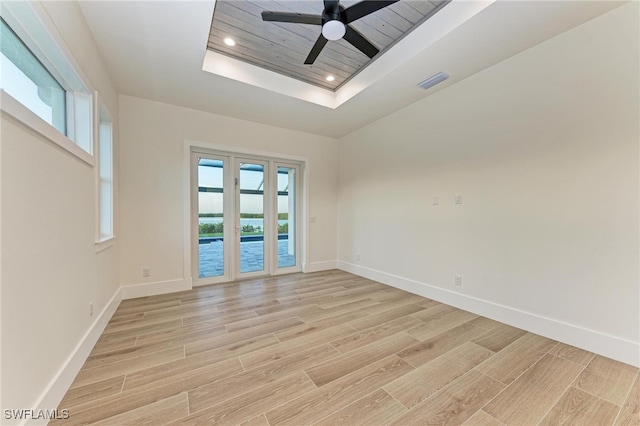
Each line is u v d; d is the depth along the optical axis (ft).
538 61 7.41
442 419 4.43
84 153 6.11
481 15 6.24
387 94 10.42
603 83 6.32
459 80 9.39
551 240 7.24
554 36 7.07
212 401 4.83
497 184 8.41
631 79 5.95
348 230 15.51
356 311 9.28
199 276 12.57
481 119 8.80
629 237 6.02
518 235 7.92
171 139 11.38
